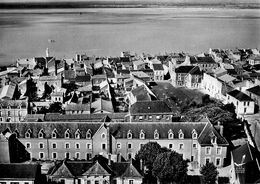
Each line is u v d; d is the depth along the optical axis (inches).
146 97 7283.5
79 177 4697.3
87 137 5580.7
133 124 5629.9
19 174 4571.9
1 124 5644.7
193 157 5595.5
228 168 5334.6
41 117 6594.5
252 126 6525.6
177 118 6840.6
